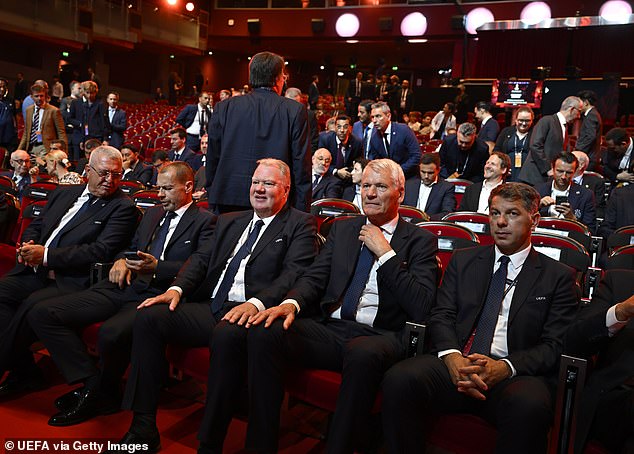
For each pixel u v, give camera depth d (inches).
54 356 116.9
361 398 92.7
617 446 87.3
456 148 252.5
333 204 184.5
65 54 796.6
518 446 82.3
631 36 572.7
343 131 231.8
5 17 632.4
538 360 91.2
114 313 125.3
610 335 87.4
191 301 120.0
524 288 97.5
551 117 220.8
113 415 118.4
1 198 173.2
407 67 1073.5
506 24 621.3
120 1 793.6
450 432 91.0
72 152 358.9
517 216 97.6
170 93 842.8
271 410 98.0
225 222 123.0
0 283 133.2
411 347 100.0
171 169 132.0
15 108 537.6
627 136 243.6
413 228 112.3
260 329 98.1
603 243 163.6
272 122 133.3
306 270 114.3
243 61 1085.1
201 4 966.4
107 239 137.3
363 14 886.4
